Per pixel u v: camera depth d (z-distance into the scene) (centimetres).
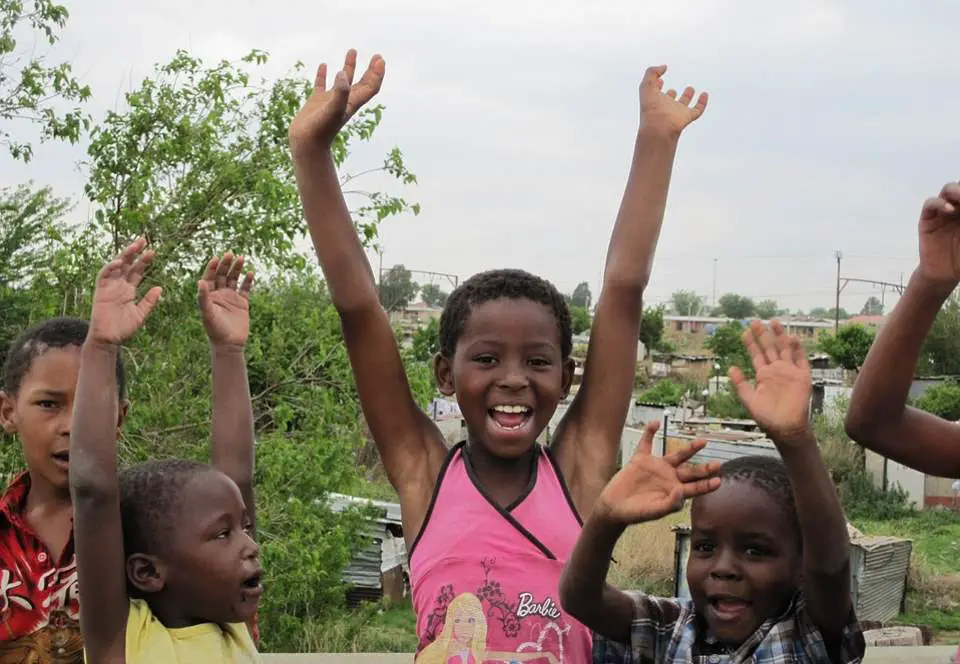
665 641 270
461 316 286
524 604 268
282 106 925
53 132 901
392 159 912
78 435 232
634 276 298
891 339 253
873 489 2470
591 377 303
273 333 940
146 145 894
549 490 287
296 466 889
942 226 245
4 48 899
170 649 239
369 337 298
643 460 221
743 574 244
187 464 255
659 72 316
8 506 262
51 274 867
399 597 1529
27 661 255
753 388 228
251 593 250
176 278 893
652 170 305
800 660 246
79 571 234
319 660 496
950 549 2003
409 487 300
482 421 280
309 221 295
